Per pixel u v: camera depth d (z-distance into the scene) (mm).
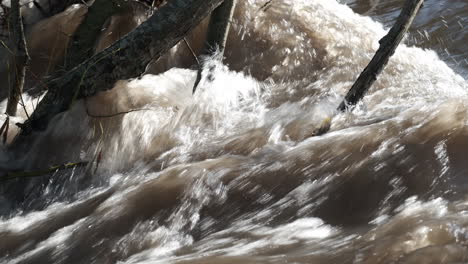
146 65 6508
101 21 7531
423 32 9211
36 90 7676
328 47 7973
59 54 8148
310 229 4711
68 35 7773
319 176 5184
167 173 5637
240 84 7414
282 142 6074
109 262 4918
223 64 7887
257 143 6160
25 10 8797
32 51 8234
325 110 6531
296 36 8070
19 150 6629
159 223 5156
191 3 6316
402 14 5938
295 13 8398
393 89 6930
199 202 5254
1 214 6109
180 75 7434
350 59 7820
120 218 5277
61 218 5641
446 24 9328
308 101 6879
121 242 5062
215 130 6625
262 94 7336
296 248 4379
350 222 4730
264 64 7777
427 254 3906
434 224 4188
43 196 6242
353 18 8859
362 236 4297
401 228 4242
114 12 7586
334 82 7371
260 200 5145
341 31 8352
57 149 6570
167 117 6754
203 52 7254
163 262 4488
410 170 4957
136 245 5012
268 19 8219
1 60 8289
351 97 6199
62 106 6559
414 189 4812
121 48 6367
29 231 5574
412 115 5562
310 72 7660
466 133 5109
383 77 7254
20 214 6062
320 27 8289
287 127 6312
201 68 7184
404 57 7930
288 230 4738
